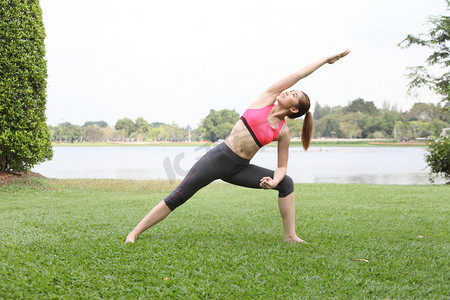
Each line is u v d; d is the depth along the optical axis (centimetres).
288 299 252
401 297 260
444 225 515
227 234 439
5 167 1034
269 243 394
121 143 8519
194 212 620
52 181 1106
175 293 256
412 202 772
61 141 8638
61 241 391
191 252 344
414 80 1673
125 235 416
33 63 938
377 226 505
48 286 263
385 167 2278
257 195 905
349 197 852
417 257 350
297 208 670
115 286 268
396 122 9075
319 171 1980
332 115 9475
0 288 256
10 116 923
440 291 271
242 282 277
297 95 364
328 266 316
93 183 1106
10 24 905
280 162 381
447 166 1397
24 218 544
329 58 380
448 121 9119
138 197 862
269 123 363
